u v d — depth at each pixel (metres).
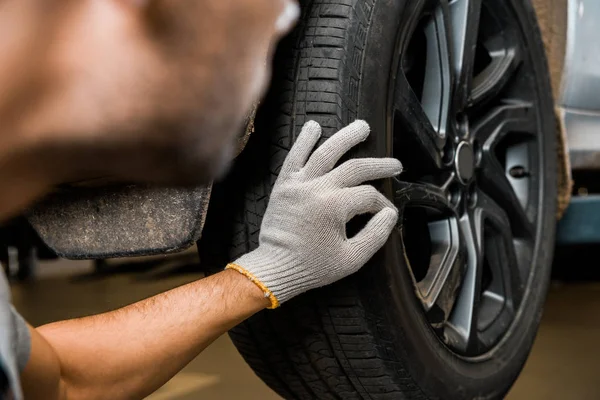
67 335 0.89
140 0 0.37
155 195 0.92
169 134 0.39
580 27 1.87
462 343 1.29
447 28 1.25
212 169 0.42
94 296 3.50
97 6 0.38
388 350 1.09
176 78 0.39
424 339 1.15
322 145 0.98
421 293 1.22
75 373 0.87
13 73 0.36
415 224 1.38
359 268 1.02
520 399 1.66
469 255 1.33
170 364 0.92
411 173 1.27
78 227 0.99
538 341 2.20
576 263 3.38
